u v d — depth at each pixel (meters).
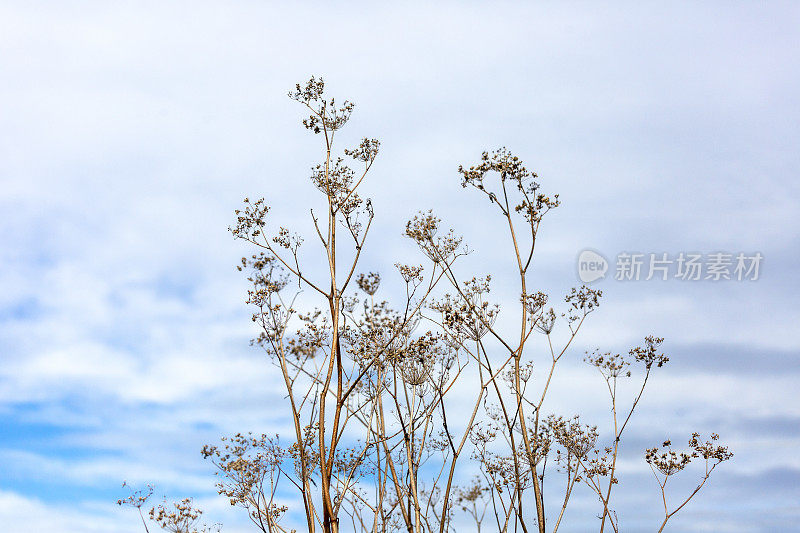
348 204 7.27
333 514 6.55
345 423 6.86
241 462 7.30
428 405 7.64
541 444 7.59
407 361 7.52
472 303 7.79
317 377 7.22
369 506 7.51
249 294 7.17
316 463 7.09
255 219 7.23
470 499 9.15
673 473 7.91
